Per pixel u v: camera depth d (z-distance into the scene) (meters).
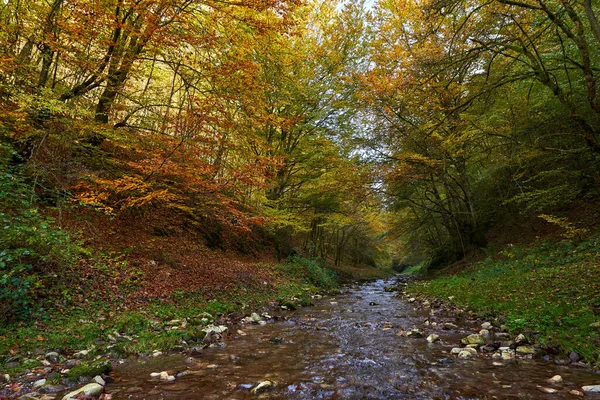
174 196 9.34
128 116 10.30
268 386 3.97
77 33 7.73
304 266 19.19
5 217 6.01
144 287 8.54
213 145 9.46
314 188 19.17
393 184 19.23
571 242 12.25
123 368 4.55
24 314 5.57
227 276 12.20
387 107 15.53
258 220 10.11
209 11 9.38
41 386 3.67
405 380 4.20
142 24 9.17
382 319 8.73
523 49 7.26
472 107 12.09
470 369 4.57
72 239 8.49
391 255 58.28
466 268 17.89
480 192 21.72
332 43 18.44
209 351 5.51
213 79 9.12
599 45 9.06
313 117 17.92
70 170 8.35
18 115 7.34
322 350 5.65
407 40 14.97
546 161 13.04
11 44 8.52
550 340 5.43
